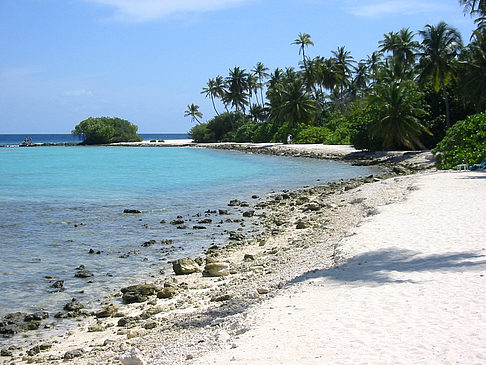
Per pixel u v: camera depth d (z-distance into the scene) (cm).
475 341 559
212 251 1647
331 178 4153
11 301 1152
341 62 10206
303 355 565
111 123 13800
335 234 1688
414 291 784
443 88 5706
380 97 5722
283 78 10681
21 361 810
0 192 3316
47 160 6894
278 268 1296
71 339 916
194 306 1045
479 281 805
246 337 662
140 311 1074
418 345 562
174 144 12062
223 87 12294
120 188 3566
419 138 6000
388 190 2575
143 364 610
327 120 9562
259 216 2367
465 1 2694
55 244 1767
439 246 1141
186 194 3250
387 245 1198
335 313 711
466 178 2609
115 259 1556
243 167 5444
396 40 6869
